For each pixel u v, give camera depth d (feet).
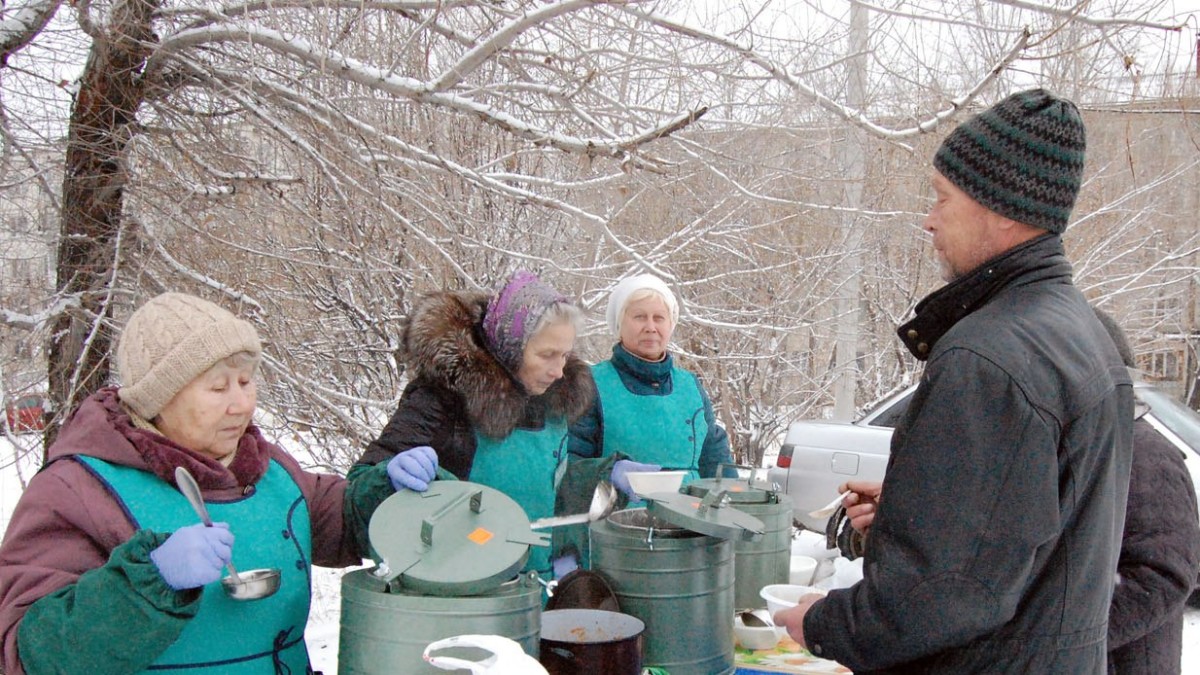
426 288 17.70
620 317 10.26
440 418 7.64
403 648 4.80
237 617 5.30
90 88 14.12
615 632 5.71
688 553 6.03
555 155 18.92
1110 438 4.76
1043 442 4.45
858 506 6.64
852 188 21.20
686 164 16.20
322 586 18.88
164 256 14.76
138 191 14.69
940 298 5.22
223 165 15.69
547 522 6.25
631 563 6.04
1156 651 6.29
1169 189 30.37
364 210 16.42
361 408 19.40
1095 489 4.72
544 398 8.09
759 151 18.39
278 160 17.33
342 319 19.44
